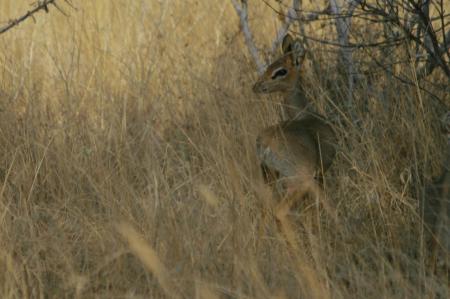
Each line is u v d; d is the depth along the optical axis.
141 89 13.11
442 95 12.10
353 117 11.98
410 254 9.28
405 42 11.73
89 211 10.16
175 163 11.76
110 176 10.69
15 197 10.81
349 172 11.20
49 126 12.16
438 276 8.78
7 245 9.07
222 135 11.46
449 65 11.91
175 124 12.74
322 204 10.60
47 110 12.73
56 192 11.02
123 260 8.70
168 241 8.88
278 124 11.19
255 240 9.22
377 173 10.53
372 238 9.63
